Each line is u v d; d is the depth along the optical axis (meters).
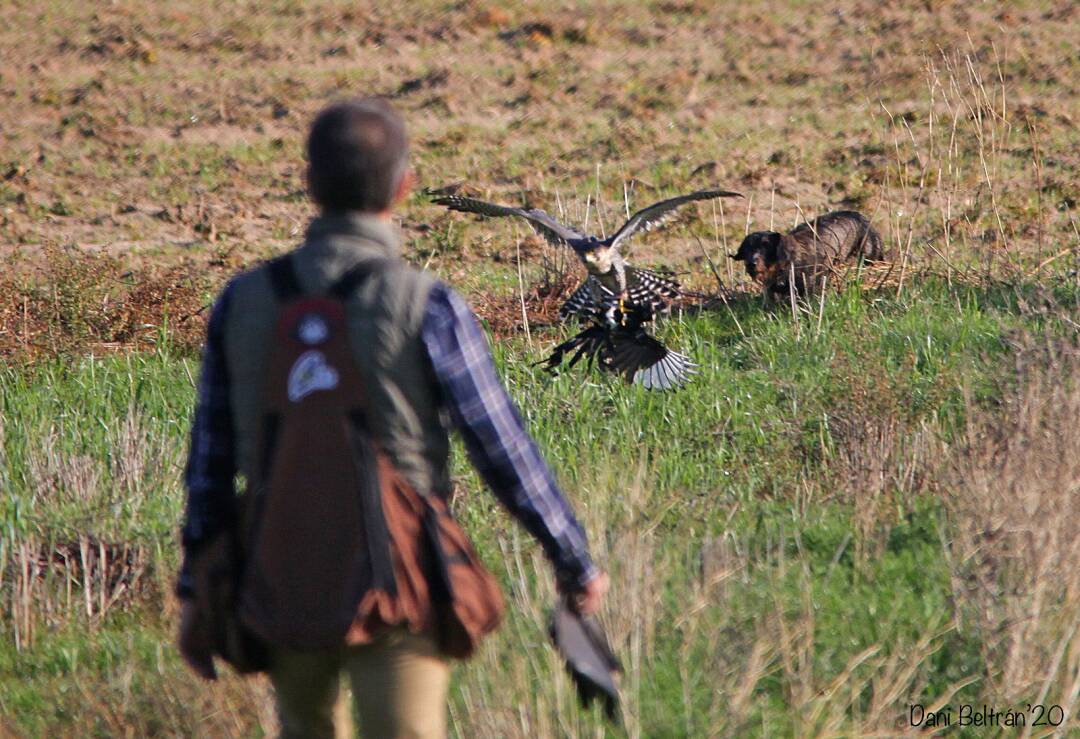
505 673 18.83
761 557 23.33
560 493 13.58
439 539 13.21
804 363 37.00
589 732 17.97
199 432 13.82
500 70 90.88
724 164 68.50
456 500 27.61
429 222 59.84
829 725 17.66
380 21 104.12
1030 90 80.44
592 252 25.31
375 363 13.01
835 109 79.75
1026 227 54.28
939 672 20.00
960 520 22.17
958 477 24.00
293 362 13.09
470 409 13.16
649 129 76.12
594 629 14.26
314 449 12.96
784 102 82.06
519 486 13.29
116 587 25.61
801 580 21.36
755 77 87.94
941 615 20.80
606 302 26.86
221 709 19.12
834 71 88.69
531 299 47.09
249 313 13.36
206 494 13.77
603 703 14.16
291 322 13.16
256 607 13.12
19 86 88.06
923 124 74.12
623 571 20.14
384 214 13.64
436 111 82.12
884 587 22.23
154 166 71.50
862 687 19.17
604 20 103.75
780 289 43.97
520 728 17.58
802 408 33.12
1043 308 33.34
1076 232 49.97
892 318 40.50
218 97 85.44
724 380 36.09
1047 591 20.16
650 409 33.88
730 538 24.11
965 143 69.38
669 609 20.55
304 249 13.52
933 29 96.25
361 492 12.89
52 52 96.19
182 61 94.75
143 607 24.75
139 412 34.44
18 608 24.48
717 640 19.23
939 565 22.77
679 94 84.06
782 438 31.11
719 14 105.00
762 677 19.48
